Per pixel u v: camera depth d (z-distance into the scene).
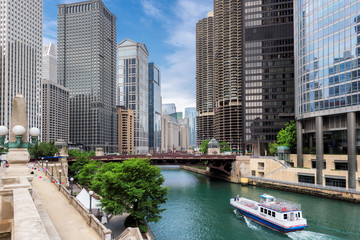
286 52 153.88
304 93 80.56
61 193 32.94
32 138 22.94
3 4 191.25
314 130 81.62
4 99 185.88
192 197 70.38
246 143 156.38
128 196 38.88
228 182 99.00
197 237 42.09
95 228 19.61
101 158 92.31
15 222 9.32
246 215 52.69
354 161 64.50
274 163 84.75
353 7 66.94
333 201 61.22
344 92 68.00
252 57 158.62
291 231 42.28
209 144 149.25
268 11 157.38
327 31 73.44
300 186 71.81
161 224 48.34
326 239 39.16
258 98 156.38
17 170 21.08
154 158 95.88
